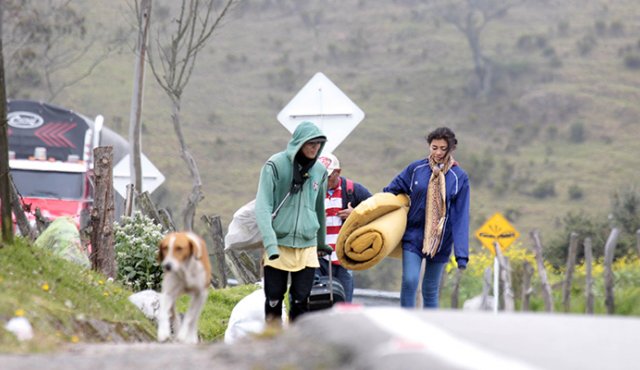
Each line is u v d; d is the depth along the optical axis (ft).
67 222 110.01
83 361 51.47
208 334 114.01
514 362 46.42
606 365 47.29
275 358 50.16
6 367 49.85
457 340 50.78
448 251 92.84
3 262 79.41
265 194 83.35
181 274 73.15
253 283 161.99
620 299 115.24
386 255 91.97
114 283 101.50
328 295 87.10
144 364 50.60
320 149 84.99
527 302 110.22
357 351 48.62
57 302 76.33
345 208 98.48
